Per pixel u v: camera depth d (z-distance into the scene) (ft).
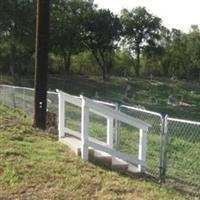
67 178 32.14
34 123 51.31
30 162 34.68
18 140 42.39
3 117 54.54
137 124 36.50
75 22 245.65
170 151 43.55
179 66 374.43
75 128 51.08
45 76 51.85
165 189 32.30
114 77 285.64
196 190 33.12
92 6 276.41
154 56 343.67
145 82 278.26
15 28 196.85
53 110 56.75
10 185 30.73
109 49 283.59
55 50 251.19
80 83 237.25
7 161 34.65
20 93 69.26
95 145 36.50
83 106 36.35
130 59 347.15
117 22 281.74
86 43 277.03
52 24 222.48
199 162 40.27
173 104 201.98
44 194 29.78
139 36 325.83
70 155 37.68
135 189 31.35
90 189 30.76
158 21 326.03
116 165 36.14
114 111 36.42
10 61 215.92
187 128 52.70
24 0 195.52
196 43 366.02
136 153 42.47
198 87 296.92
